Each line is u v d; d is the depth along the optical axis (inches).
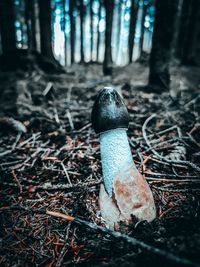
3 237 8.0
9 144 13.4
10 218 8.6
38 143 13.0
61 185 9.7
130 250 6.6
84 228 8.0
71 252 7.4
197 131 12.5
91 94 21.4
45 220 8.5
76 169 10.6
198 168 9.6
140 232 7.0
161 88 19.9
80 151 11.7
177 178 9.4
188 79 24.8
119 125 7.4
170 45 20.0
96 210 8.5
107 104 7.4
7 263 7.2
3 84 22.8
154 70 20.4
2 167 11.3
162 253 5.2
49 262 7.2
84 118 15.7
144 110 15.9
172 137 12.3
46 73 27.5
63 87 23.2
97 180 9.6
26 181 10.2
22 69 26.5
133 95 18.8
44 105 18.7
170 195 8.8
